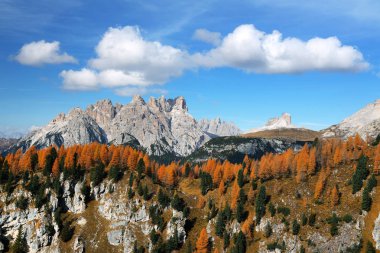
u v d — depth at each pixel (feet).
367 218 640.17
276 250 647.97
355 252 605.73
